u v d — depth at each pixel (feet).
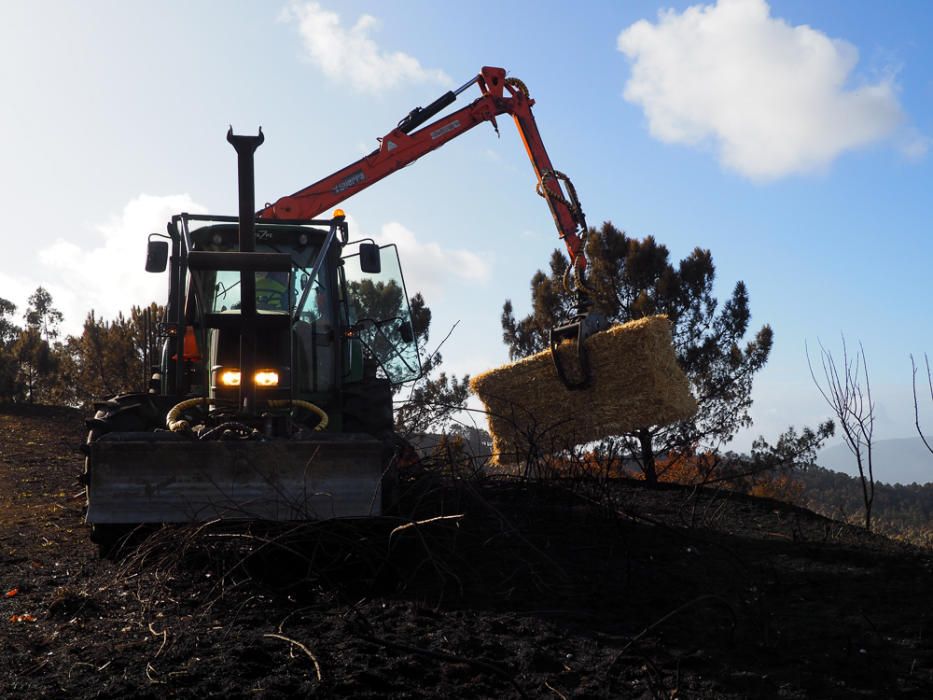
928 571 16.90
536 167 32.68
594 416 23.98
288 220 22.24
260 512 15.17
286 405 17.93
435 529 17.37
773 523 23.47
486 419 25.52
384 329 23.58
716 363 39.37
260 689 9.46
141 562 14.89
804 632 12.49
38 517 24.04
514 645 11.49
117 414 18.98
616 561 16.99
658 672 10.50
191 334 20.59
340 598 13.66
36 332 77.46
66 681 9.79
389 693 9.55
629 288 39.96
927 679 10.58
